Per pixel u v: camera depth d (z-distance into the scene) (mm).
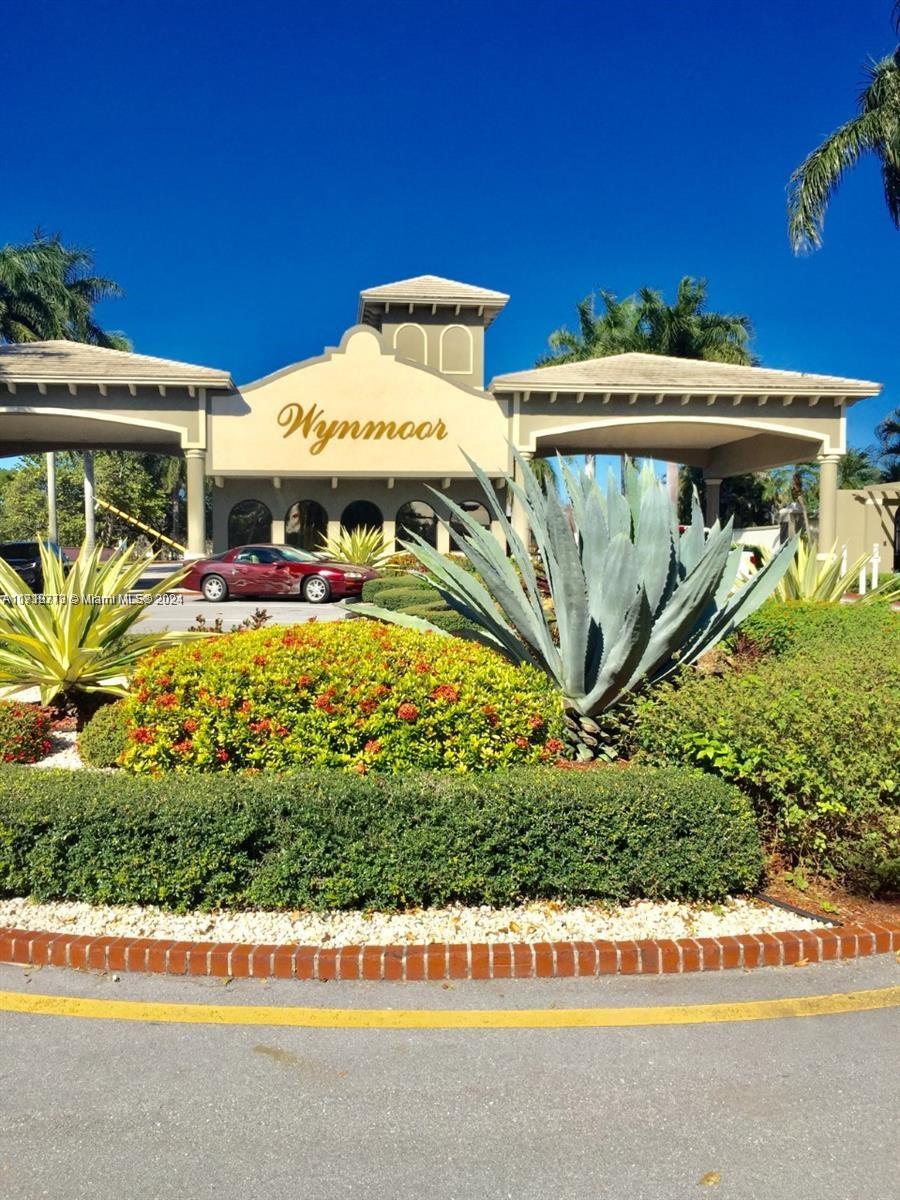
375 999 3391
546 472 29234
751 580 6633
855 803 4180
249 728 4867
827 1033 3172
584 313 37156
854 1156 2527
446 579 6957
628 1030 3184
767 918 3961
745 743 4348
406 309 27719
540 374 25453
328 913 3932
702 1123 2670
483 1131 2629
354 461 25016
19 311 31453
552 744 5121
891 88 19906
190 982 3512
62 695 7438
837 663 6207
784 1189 2400
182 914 3934
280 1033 3156
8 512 49344
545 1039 3125
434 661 5191
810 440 26078
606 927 3852
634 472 7281
